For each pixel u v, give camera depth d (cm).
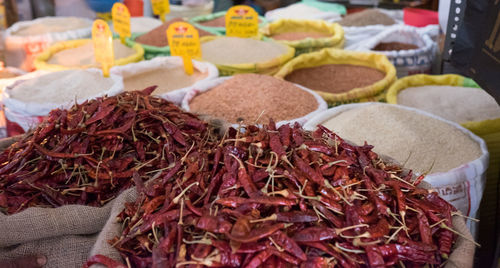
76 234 169
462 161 224
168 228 138
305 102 284
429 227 144
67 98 276
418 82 338
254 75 304
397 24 481
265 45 388
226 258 124
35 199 178
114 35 446
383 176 158
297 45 407
